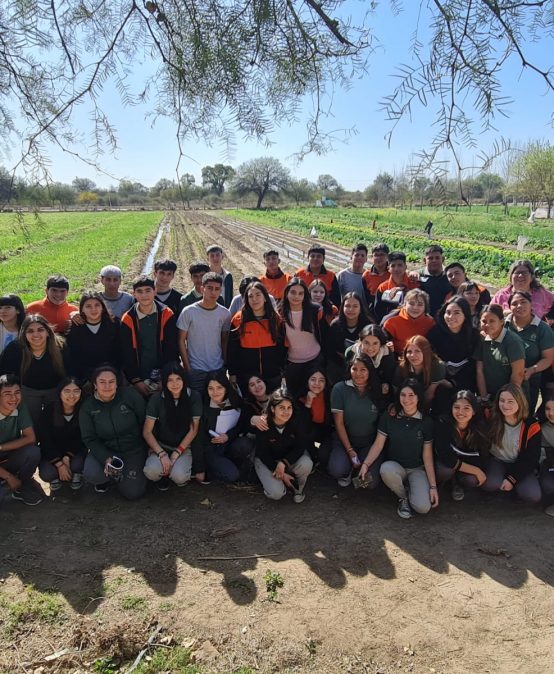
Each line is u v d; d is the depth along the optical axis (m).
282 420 5.16
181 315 6.04
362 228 48.72
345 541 4.76
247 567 4.39
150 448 5.58
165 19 1.91
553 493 5.28
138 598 4.00
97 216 72.88
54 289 6.22
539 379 5.85
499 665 3.45
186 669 3.37
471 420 5.22
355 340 6.35
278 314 6.07
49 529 4.89
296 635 3.68
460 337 5.77
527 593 4.12
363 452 5.64
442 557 4.55
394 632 3.72
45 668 3.37
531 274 6.58
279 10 1.83
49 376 5.64
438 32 1.71
